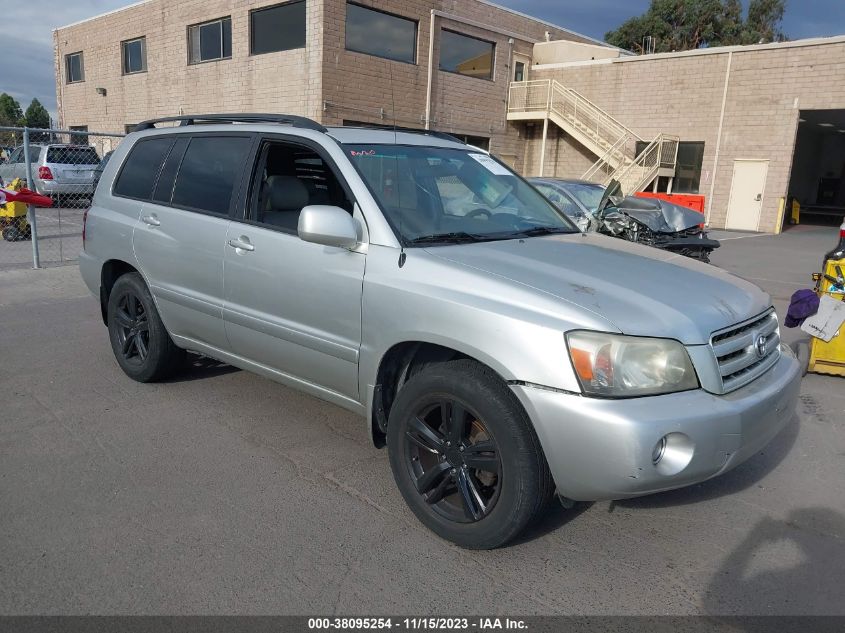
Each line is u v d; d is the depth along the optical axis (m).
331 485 3.69
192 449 4.10
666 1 45.53
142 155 5.15
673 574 2.98
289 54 19.67
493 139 25.11
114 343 5.30
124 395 4.97
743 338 3.09
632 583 2.90
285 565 2.96
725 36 45.31
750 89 21.27
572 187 10.51
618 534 3.29
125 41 26.12
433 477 3.17
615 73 24.05
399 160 3.93
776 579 2.95
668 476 2.69
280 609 2.68
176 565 2.94
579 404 2.67
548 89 24.38
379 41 20.23
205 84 22.77
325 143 3.82
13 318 7.25
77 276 9.60
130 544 3.09
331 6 18.72
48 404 4.78
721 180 22.22
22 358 5.84
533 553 3.11
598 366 2.69
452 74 22.73
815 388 5.55
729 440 2.79
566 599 2.79
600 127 24.09
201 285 4.39
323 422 4.55
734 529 3.36
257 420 4.55
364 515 3.39
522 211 4.24
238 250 4.09
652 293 3.05
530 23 25.53
